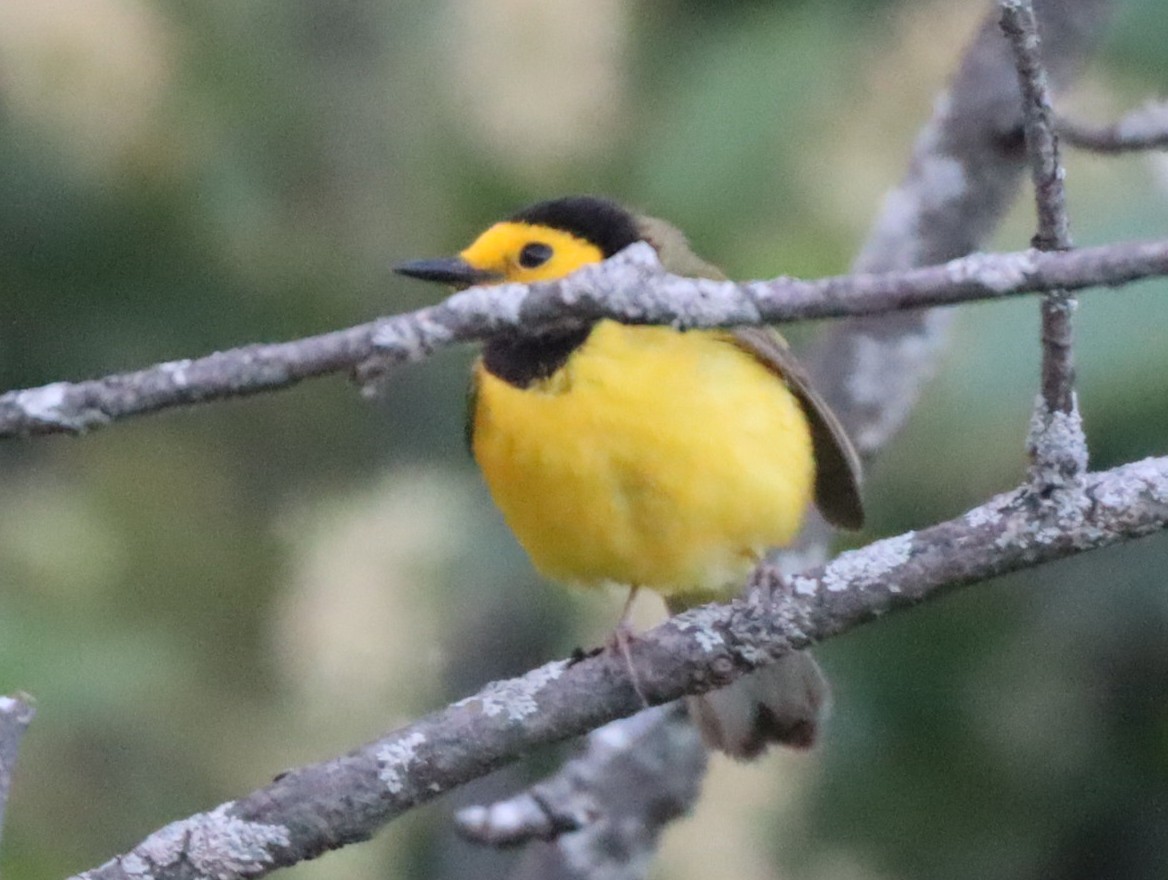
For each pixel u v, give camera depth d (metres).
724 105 10.83
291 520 13.19
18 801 11.45
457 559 12.72
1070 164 10.17
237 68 11.56
